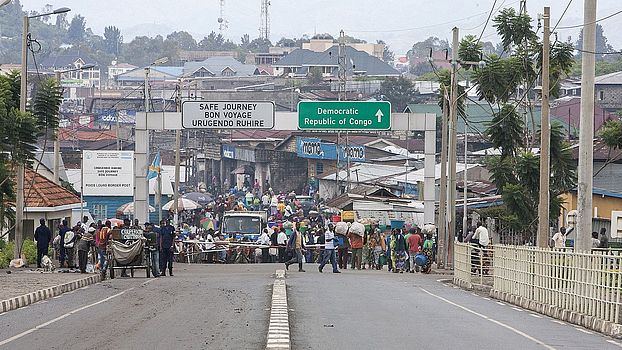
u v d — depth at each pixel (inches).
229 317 1338.6
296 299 1649.9
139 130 3265.3
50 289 1768.0
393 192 4722.0
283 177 6574.8
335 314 1401.3
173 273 2628.0
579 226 1753.2
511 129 3257.9
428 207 3312.0
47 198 3147.1
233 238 3617.1
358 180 5226.4
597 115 5561.0
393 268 2896.2
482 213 3563.0
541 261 1620.3
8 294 1643.7
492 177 3329.2
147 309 1471.5
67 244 2561.5
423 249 2883.9
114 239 2322.8
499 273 1941.4
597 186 3627.0
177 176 3919.8
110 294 1796.3
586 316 1350.9
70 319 1336.1
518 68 3302.2
